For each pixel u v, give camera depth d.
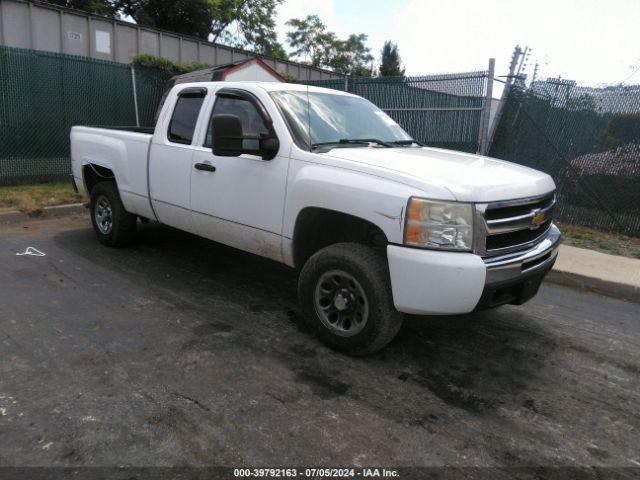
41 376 3.26
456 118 9.63
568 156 8.55
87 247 6.32
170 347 3.75
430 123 10.07
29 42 13.14
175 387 3.21
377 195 3.38
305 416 2.97
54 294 4.69
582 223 8.50
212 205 4.62
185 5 30.97
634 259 6.62
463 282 3.20
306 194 3.79
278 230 4.09
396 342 4.05
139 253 6.15
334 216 3.87
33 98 9.82
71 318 4.18
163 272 5.49
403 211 3.26
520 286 3.64
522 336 4.31
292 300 4.83
